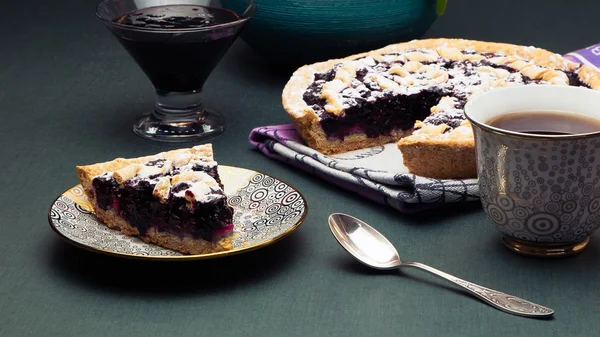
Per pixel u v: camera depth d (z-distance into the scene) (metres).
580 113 0.90
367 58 1.15
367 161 1.05
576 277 0.88
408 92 1.09
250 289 0.88
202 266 0.90
